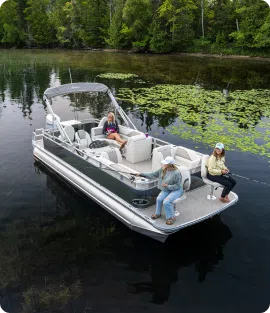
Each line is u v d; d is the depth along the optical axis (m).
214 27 45.09
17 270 5.20
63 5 57.94
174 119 13.20
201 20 46.31
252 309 4.55
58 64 30.78
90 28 50.47
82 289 4.85
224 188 6.21
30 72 25.67
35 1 53.00
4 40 52.84
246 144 10.43
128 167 7.43
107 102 16.20
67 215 6.75
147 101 16.19
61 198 7.40
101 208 7.05
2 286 4.88
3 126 12.32
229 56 39.59
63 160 8.12
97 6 51.16
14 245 5.79
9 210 6.88
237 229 6.37
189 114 13.79
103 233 6.20
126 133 8.86
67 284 4.94
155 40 42.91
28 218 6.62
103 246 5.82
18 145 10.38
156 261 5.49
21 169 8.73
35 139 9.51
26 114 14.10
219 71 27.39
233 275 5.20
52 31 54.47
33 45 54.62
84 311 4.48
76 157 7.48
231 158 9.37
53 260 5.44
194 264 5.44
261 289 4.91
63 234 6.14
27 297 4.69
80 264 5.37
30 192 7.60
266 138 11.03
